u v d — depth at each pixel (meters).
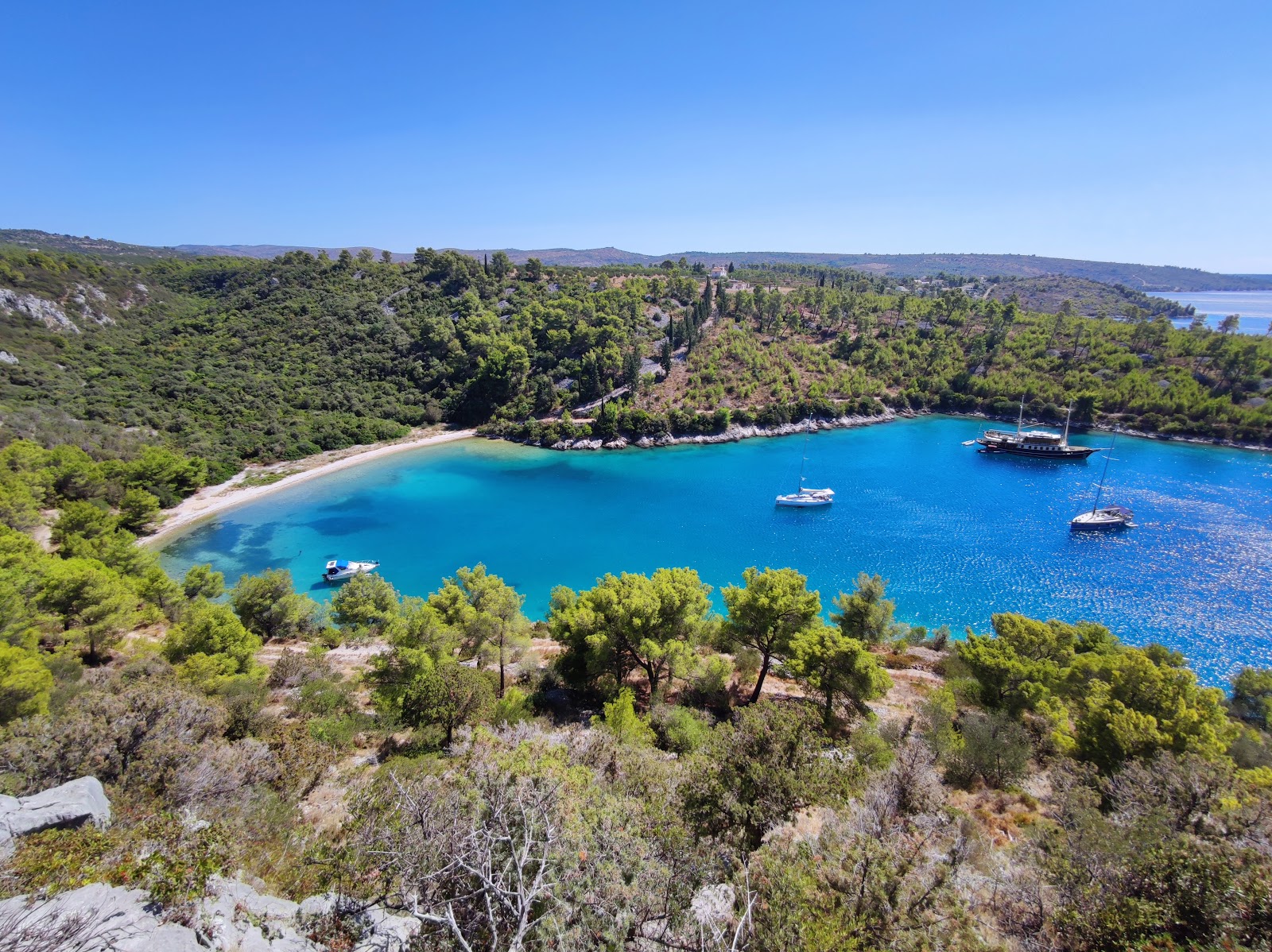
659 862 14.73
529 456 128.88
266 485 106.06
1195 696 31.98
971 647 41.72
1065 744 31.47
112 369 122.81
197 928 11.43
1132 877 16.22
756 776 18.41
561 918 12.33
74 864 12.90
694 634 41.72
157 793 20.20
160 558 77.75
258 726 30.06
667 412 138.88
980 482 109.44
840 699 38.28
